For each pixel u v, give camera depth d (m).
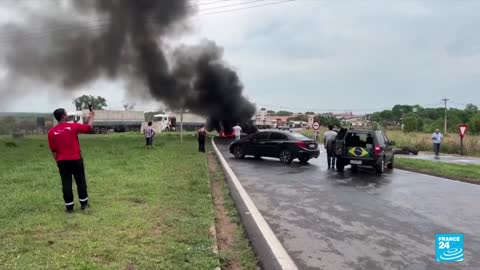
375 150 13.09
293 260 4.63
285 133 16.92
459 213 7.16
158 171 11.57
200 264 4.14
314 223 6.36
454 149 25.31
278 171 13.50
